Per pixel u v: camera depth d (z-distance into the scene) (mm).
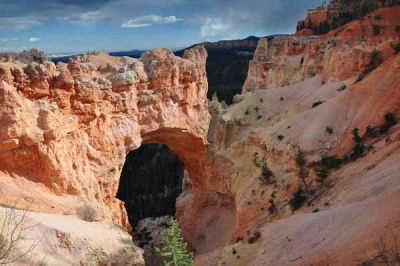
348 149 43781
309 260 22797
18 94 33344
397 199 23719
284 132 50531
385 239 19578
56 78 36000
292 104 69812
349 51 66438
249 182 48531
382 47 61312
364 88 49656
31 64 34688
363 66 61906
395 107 44219
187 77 48719
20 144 32375
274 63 95688
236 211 47906
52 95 35688
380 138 40781
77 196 34875
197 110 51562
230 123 68125
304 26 117938
